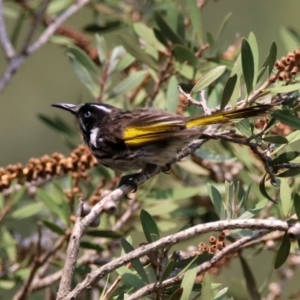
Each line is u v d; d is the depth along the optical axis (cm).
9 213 1103
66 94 1755
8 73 1130
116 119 999
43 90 1748
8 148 1703
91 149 1007
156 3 1316
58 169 1020
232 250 752
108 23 1330
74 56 1155
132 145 962
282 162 801
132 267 820
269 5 1700
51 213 1197
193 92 867
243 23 1703
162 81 1101
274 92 802
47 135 1720
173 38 1071
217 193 814
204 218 1133
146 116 970
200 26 1080
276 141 800
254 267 1459
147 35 1101
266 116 823
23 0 1330
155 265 764
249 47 816
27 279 981
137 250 724
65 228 1086
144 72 1147
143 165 984
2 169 1016
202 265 751
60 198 1005
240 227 729
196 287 777
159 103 1117
